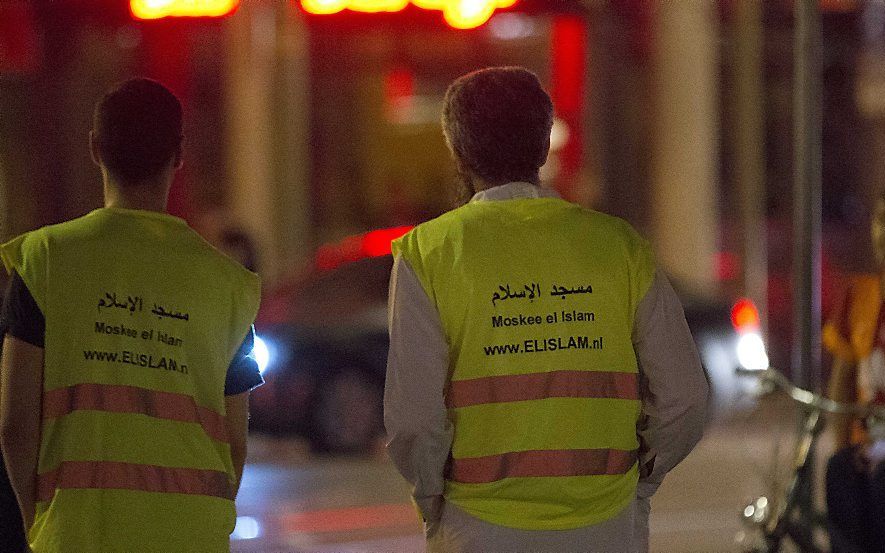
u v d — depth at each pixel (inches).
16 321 366.9
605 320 375.9
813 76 611.2
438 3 1505.9
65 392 365.1
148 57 1681.8
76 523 360.8
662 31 1886.1
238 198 1854.1
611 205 1894.7
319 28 1860.2
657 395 379.2
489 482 367.9
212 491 375.2
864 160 2265.0
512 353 370.3
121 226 378.3
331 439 1240.8
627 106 1899.6
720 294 1909.4
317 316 1262.3
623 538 374.0
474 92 386.9
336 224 2027.6
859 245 2235.5
